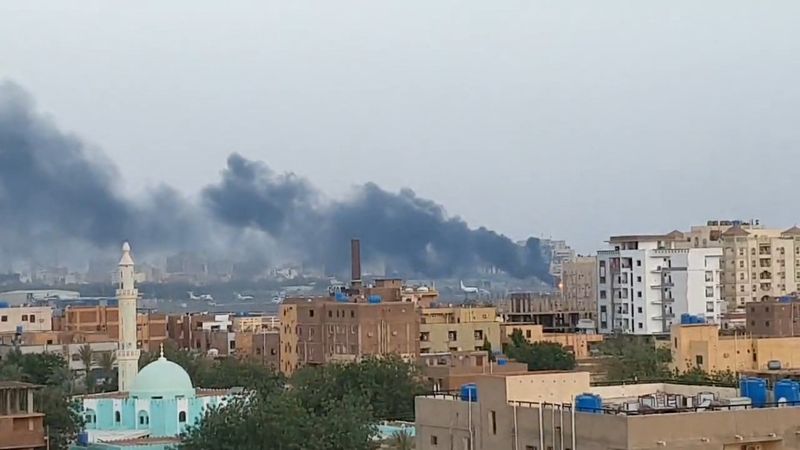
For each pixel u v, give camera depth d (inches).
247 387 7239.2
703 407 3179.1
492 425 3334.2
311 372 7628.0
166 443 6136.8
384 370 7204.7
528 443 3221.0
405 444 5610.2
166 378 6692.9
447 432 3459.6
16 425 5201.8
